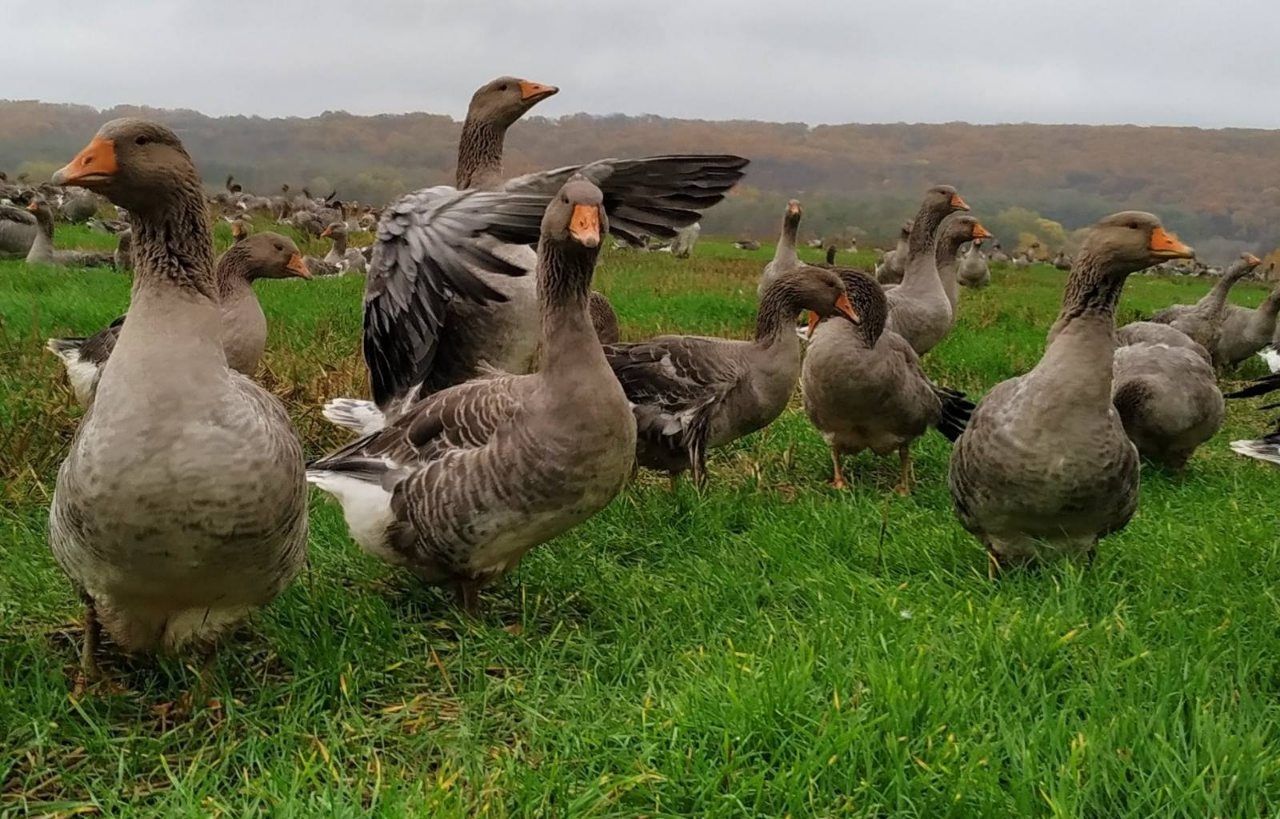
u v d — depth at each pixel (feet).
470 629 5.15
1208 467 9.15
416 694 4.68
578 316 4.99
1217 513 7.00
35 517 6.09
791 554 6.23
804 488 8.18
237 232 15.93
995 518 5.81
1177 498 7.80
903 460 8.39
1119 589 5.41
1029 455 5.51
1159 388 8.37
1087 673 4.52
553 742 4.20
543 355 5.05
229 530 3.92
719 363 7.52
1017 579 5.78
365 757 4.16
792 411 10.44
